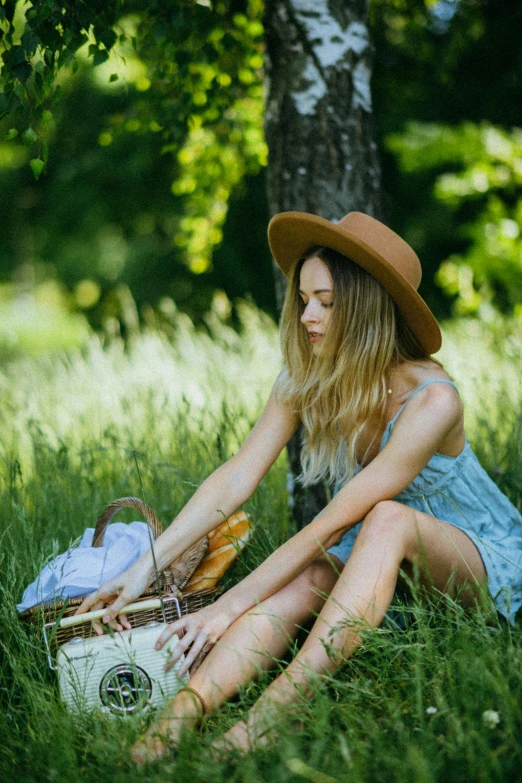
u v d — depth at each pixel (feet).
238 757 5.56
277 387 8.17
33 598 7.44
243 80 13.98
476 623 6.87
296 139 10.20
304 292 7.70
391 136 27.99
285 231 8.02
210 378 14.97
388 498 7.23
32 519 9.83
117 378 17.40
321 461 8.18
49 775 5.71
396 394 7.75
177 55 11.85
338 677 6.81
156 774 5.60
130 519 10.45
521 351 13.79
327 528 7.11
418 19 21.29
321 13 10.03
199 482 10.52
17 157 50.39
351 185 10.25
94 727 6.39
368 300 7.52
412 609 6.66
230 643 6.70
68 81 39.19
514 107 30.58
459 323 23.65
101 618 7.05
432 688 6.23
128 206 41.50
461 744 5.32
